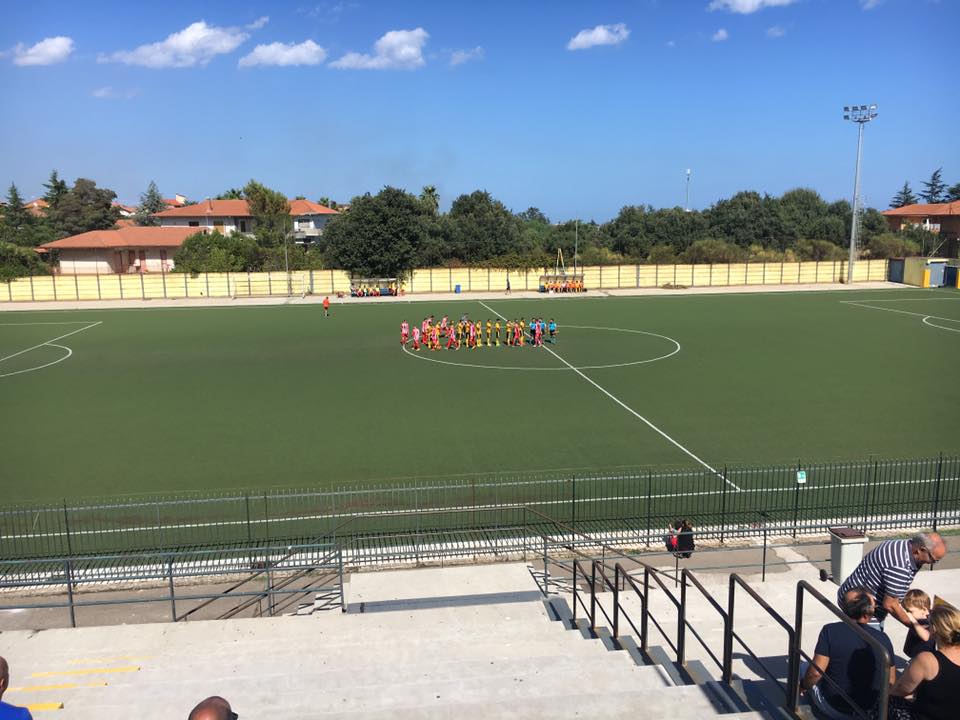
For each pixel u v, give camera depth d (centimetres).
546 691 1028
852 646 852
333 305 9494
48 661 1464
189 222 14800
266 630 1609
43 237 14638
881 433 3700
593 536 2483
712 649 1292
